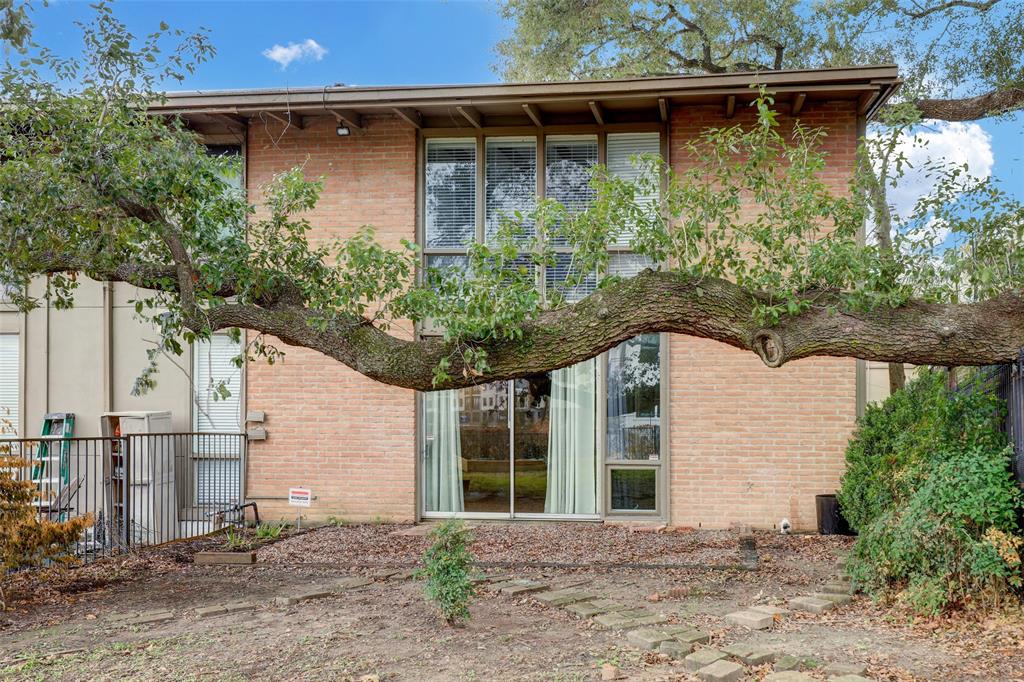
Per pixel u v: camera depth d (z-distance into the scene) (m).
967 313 6.44
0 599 6.86
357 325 7.13
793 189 7.09
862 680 4.68
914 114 6.80
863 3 13.62
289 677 5.00
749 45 16.16
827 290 6.71
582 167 10.59
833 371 10.02
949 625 5.80
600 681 4.80
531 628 5.98
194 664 5.28
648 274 6.79
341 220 10.75
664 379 10.34
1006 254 6.80
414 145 10.70
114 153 6.71
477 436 10.72
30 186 6.31
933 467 6.61
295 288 7.47
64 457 11.06
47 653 5.57
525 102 9.84
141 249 7.64
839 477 9.88
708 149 10.25
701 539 9.30
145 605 6.91
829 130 10.04
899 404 8.88
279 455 10.79
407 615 6.39
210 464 11.05
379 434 10.68
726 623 6.01
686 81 9.48
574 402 10.59
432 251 10.67
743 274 7.39
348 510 10.67
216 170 7.78
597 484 10.49
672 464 10.24
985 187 6.72
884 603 6.39
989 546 5.88
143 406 11.20
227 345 11.09
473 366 6.68
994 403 6.82
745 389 10.15
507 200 10.68
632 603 6.63
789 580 7.30
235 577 7.87
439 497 10.75
